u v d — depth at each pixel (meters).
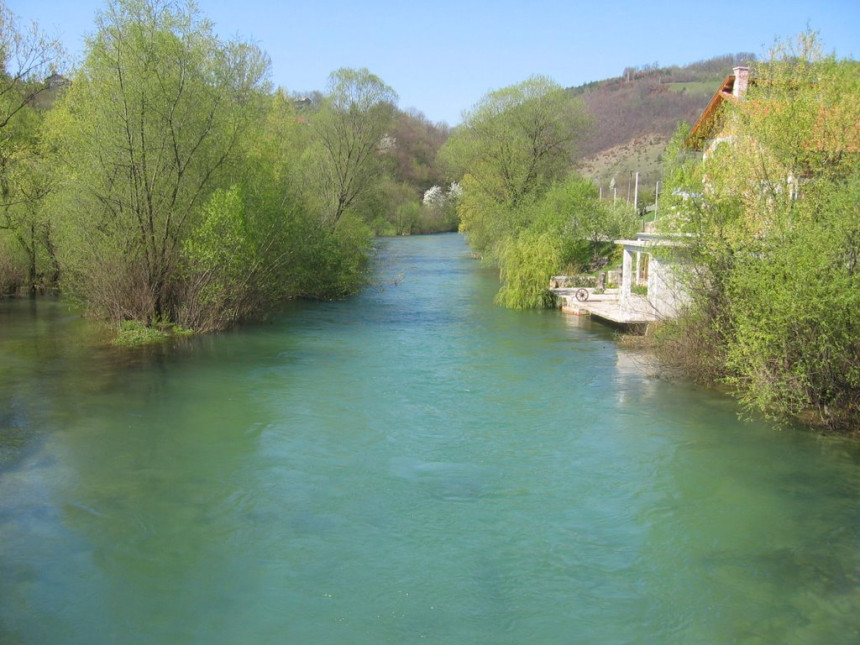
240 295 23.11
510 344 20.34
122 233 20.72
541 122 42.59
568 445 11.82
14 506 9.33
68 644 6.54
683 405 14.12
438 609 7.16
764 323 12.60
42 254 27.81
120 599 7.26
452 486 10.14
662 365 17.27
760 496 9.86
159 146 20.45
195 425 12.73
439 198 86.00
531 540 8.58
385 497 9.75
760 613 7.13
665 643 6.67
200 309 22.06
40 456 11.13
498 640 6.69
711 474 10.62
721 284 14.91
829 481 10.38
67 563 7.93
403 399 14.48
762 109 14.54
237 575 7.74
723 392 15.10
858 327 12.00
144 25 20.08
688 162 16.06
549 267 28.55
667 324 17.33
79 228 20.84
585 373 16.77
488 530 8.82
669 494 9.91
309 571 7.84
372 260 44.75
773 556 8.23
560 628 6.88
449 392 15.02
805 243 12.07
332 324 23.94
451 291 33.97
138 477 10.35
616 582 7.68
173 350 19.23
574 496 9.83
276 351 19.20
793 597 7.42
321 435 12.26
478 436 12.26
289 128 36.97
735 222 14.38
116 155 19.98
